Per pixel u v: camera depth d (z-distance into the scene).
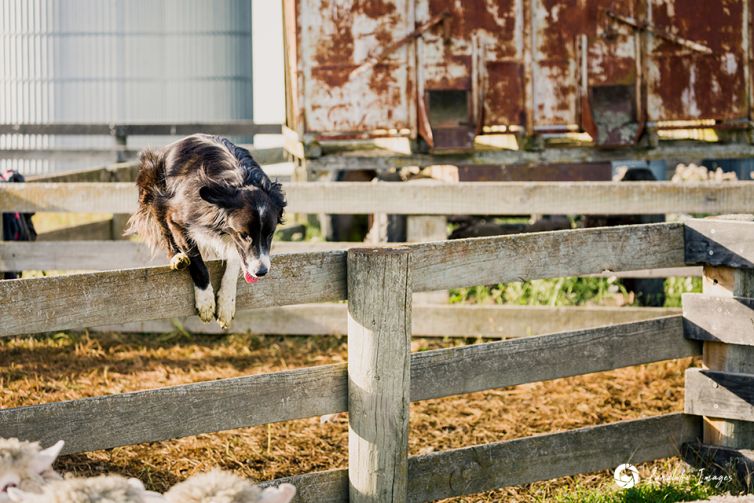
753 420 5.16
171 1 20.78
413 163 9.09
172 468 5.55
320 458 5.79
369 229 10.27
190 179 4.83
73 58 20.92
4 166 19.22
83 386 6.96
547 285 9.46
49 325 3.88
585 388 7.17
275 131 16.05
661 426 5.33
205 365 7.60
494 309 8.19
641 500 4.96
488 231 9.95
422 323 8.25
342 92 8.93
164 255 8.20
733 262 5.14
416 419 6.46
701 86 9.10
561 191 7.99
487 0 8.88
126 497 2.84
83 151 15.60
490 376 4.82
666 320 5.32
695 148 9.27
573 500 5.02
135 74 20.88
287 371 4.36
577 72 9.00
